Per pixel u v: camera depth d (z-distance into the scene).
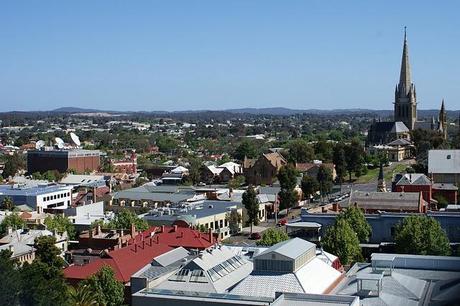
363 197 192.88
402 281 105.25
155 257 125.88
